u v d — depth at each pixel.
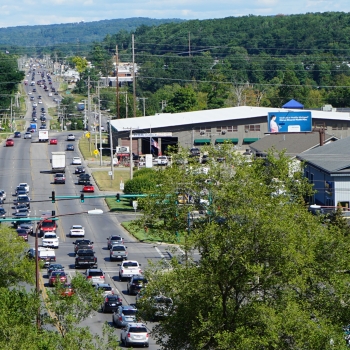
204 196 60.94
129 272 103.88
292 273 54.31
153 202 62.72
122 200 166.25
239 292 56.41
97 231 140.25
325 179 136.88
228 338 51.69
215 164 61.69
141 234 134.75
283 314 52.38
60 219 150.12
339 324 55.75
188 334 55.94
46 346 54.41
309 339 51.59
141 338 72.25
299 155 153.00
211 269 55.22
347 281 58.03
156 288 59.16
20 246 83.06
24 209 149.12
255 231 54.12
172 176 61.94
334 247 58.47
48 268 107.06
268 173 64.88
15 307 60.69
